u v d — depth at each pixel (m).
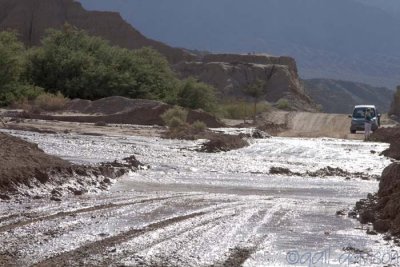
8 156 23.47
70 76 85.62
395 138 55.41
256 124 81.25
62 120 59.38
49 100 66.69
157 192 22.75
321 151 44.56
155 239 14.23
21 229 14.89
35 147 28.36
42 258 12.34
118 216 17.14
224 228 15.87
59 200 19.66
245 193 23.83
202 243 13.97
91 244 13.58
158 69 96.94
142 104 64.25
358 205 19.72
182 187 24.56
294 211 19.25
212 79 157.75
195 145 42.84
